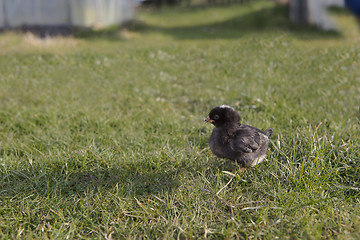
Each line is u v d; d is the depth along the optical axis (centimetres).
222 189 393
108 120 635
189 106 746
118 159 476
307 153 432
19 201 378
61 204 375
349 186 391
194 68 1014
